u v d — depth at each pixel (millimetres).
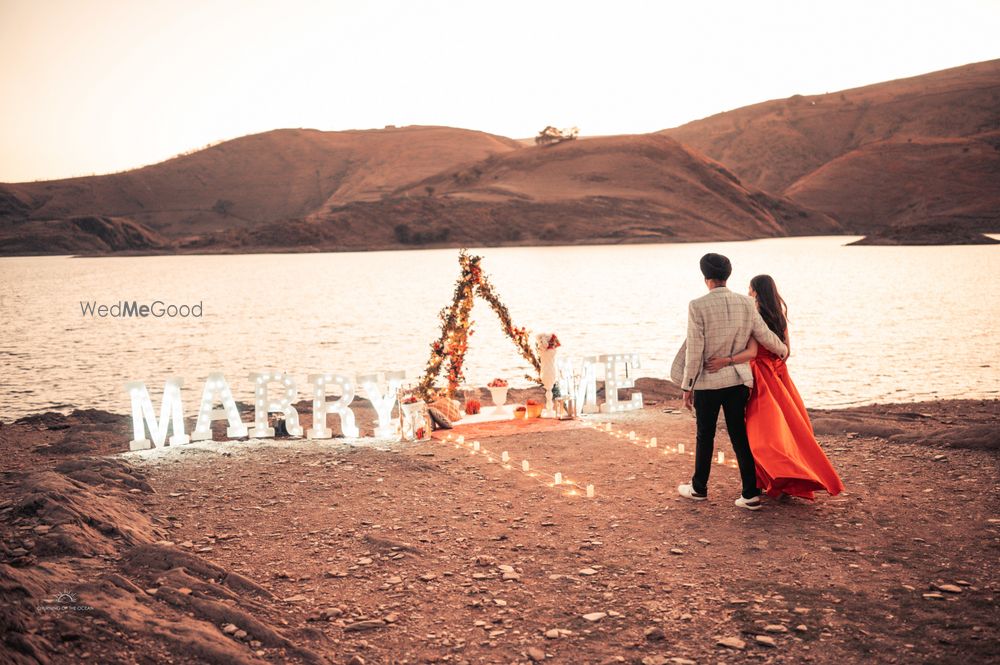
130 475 7648
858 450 8250
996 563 5035
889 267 86625
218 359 29906
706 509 6430
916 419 10086
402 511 6578
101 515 5832
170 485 7500
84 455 9352
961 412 10906
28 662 3518
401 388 10648
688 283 68500
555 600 4703
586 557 5406
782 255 127000
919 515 6051
